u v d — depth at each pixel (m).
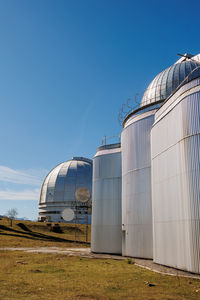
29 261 19.66
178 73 28.70
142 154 24.95
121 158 31.28
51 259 21.17
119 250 28.80
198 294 10.16
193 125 16.45
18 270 15.36
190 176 16.03
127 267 17.67
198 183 15.43
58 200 91.00
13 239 41.88
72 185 92.12
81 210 84.56
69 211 57.03
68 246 39.50
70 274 14.31
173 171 18.12
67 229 66.88
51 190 93.62
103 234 30.31
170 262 17.62
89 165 100.06
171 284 11.95
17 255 23.73
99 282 12.28
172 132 18.73
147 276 13.97
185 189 16.33
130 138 27.05
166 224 18.59
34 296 9.37
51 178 97.38
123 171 28.14
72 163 99.44
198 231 14.92
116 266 18.16
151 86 30.56
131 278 13.40
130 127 27.30
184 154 16.80
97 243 30.41
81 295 9.73
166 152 19.44
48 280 12.48
